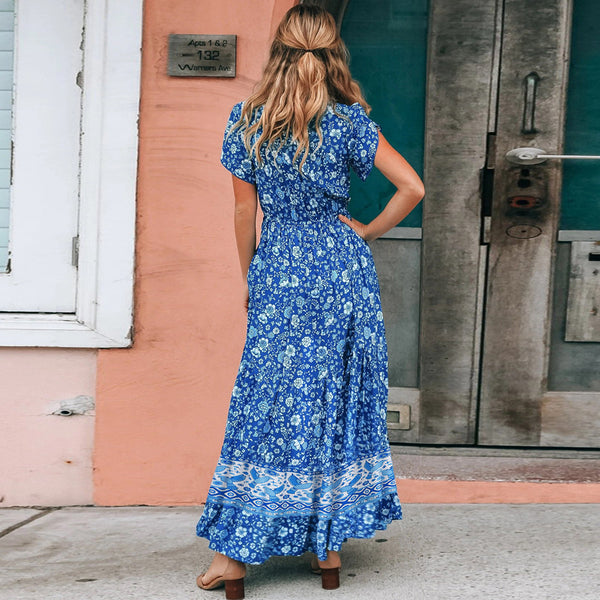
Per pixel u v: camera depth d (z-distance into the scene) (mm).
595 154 3379
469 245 3406
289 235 2334
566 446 3455
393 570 2555
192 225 3141
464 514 3051
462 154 3375
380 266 3461
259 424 2316
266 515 2289
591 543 2768
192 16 3098
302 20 2318
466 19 3326
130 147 3117
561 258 3412
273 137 2268
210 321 3158
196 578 2521
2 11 3205
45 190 3191
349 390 2338
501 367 3441
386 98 3414
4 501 3227
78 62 3166
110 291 3145
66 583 2492
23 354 3180
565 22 3305
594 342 3426
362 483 2371
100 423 3189
